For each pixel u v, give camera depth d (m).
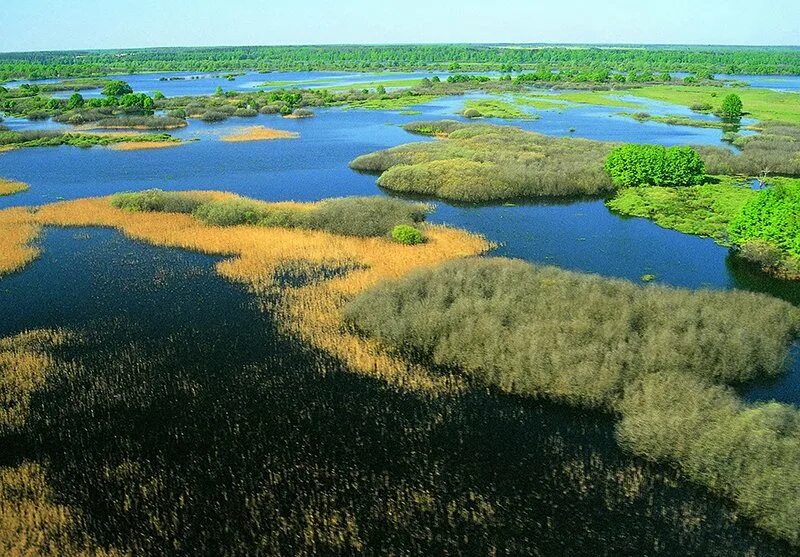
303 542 21.59
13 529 21.92
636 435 25.91
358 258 47.78
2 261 46.50
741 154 79.75
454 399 29.61
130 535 21.88
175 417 28.44
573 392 29.05
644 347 31.59
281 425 27.81
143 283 43.62
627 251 50.44
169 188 72.44
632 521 22.22
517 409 28.80
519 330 33.34
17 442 26.81
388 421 27.98
